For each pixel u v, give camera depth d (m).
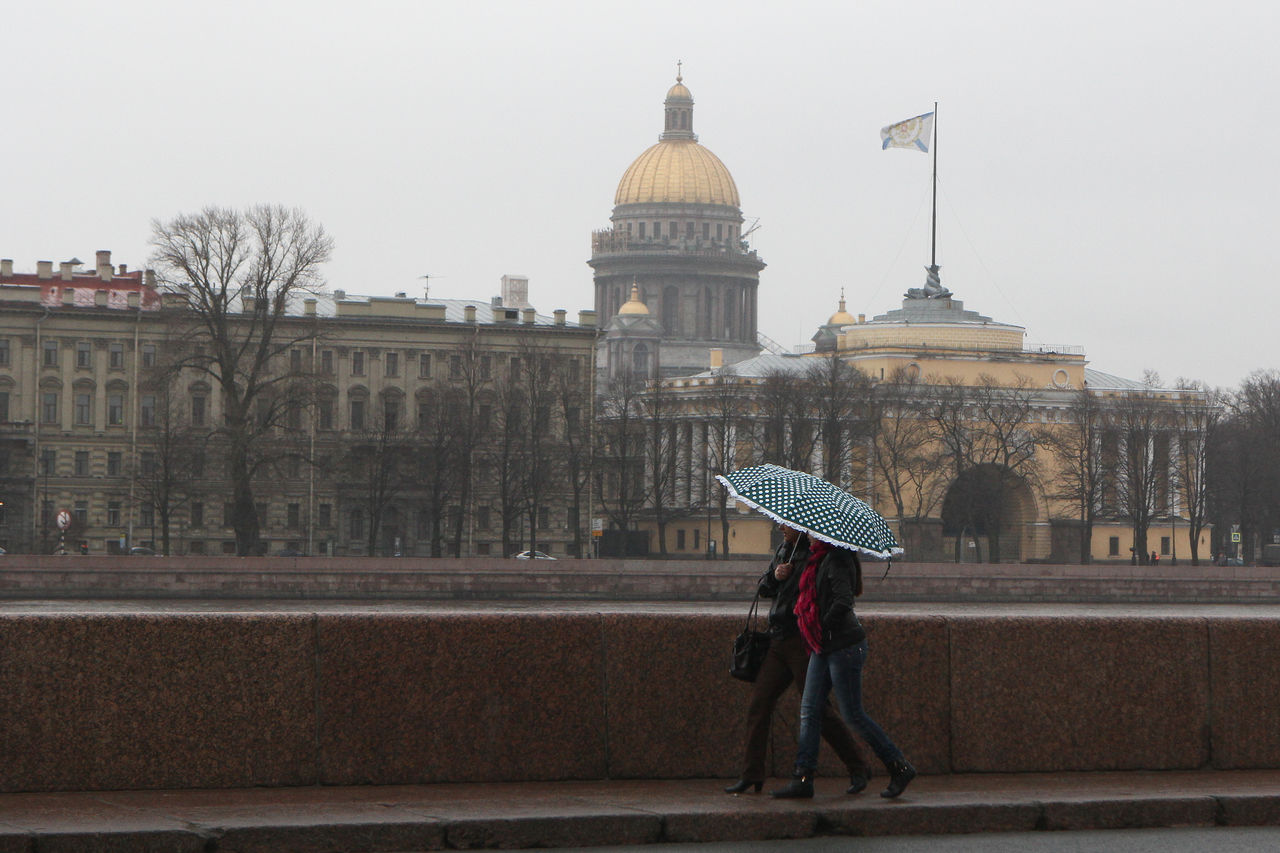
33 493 162.62
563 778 20.45
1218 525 191.50
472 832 17.86
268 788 19.64
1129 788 20.64
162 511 139.38
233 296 136.25
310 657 19.91
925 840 18.73
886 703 21.36
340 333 171.50
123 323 165.38
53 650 19.25
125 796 19.03
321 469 137.50
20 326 163.25
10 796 18.91
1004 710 21.75
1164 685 22.27
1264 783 21.19
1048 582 124.50
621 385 181.88
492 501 163.38
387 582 112.75
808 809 18.92
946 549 196.25
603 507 175.88
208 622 19.66
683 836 18.44
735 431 173.62
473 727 20.27
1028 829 19.44
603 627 20.72
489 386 170.50
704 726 20.86
